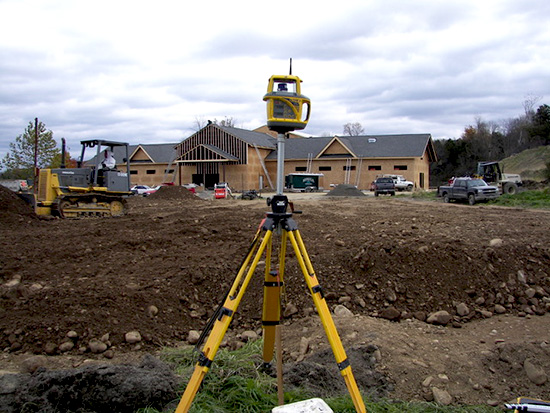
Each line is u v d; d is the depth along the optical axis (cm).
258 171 4981
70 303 529
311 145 5103
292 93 287
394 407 336
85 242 876
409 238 724
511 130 7038
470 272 593
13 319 509
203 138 4888
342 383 367
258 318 540
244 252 719
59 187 1447
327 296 565
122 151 5525
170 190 2581
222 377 366
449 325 517
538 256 638
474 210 1609
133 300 546
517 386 375
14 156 2928
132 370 345
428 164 5109
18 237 952
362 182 4766
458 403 357
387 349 419
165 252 782
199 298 583
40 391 328
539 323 501
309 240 794
